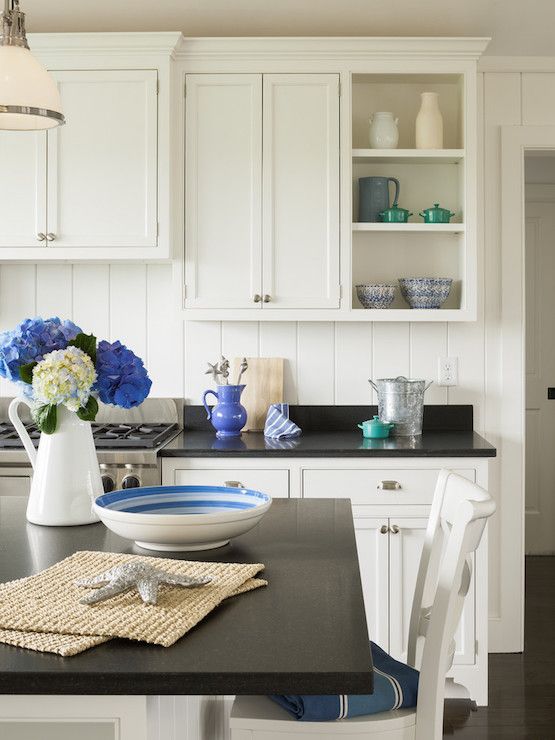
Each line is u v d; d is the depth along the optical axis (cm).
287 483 319
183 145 349
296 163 348
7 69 204
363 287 354
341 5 336
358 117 374
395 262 376
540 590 469
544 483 546
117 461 313
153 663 112
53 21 349
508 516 382
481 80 377
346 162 347
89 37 337
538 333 544
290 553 169
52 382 176
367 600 320
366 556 320
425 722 154
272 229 349
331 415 379
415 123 368
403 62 347
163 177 342
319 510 208
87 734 114
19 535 181
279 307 349
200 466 319
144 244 344
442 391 381
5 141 344
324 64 347
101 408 379
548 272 542
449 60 347
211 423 367
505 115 378
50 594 138
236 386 354
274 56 346
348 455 317
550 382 544
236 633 124
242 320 351
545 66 375
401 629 319
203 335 380
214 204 349
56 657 114
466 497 175
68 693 109
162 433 344
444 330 380
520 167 378
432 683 154
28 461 313
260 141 348
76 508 189
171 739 136
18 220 345
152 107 342
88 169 344
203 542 166
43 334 183
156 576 136
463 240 353
